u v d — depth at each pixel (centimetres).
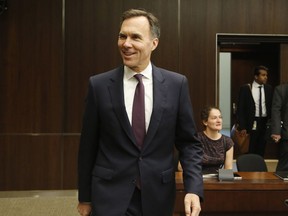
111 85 159
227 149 349
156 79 160
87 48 527
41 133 526
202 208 270
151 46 158
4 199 509
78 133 529
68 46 525
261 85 629
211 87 539
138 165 154
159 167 157
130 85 159
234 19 540
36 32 522
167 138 159
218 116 342
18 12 519
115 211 152
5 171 523
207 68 539
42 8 521
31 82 524
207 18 537
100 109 158
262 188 271
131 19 154
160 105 156
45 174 527
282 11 546
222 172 283
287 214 278
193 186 154
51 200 504
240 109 631
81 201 166
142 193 154
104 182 157
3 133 523
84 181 165
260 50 717
